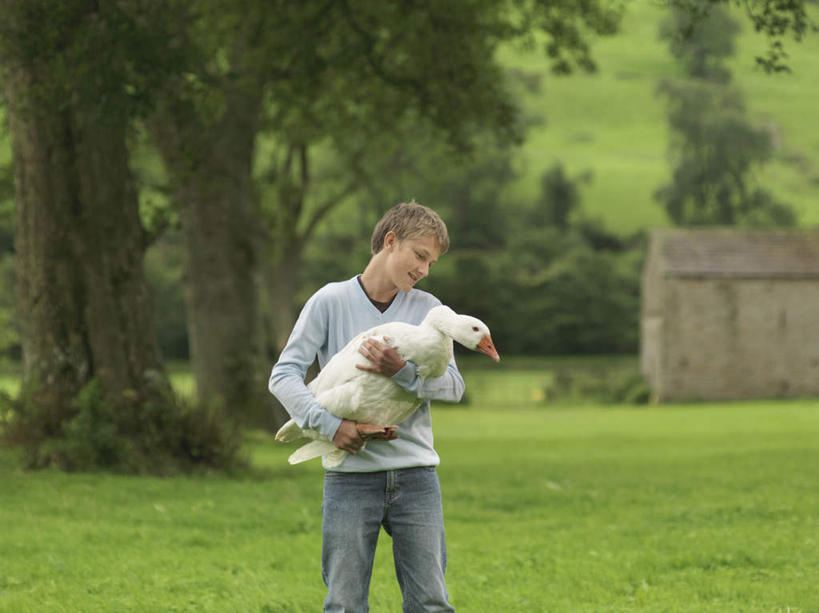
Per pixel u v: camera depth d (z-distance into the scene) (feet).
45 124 41.73
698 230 177.17
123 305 43.29
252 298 74.69
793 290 168.35
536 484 43.52
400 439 13.30
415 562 13.38
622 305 278.05
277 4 52.80
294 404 12.91
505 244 333.42
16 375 187.73
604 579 23.06
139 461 42.32
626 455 61.52
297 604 20.16
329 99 77.15
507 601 20.70
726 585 22.08
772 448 63.36
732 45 449.06
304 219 268.82
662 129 472.85
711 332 168.45
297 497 37.17
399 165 125.80
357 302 13.56
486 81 66.08
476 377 200.03
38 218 42.32
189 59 42.11
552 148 440.45
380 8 59.16
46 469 40.60
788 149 422.41
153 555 25.63
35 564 24.29
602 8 73.41
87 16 40.29
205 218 72.74
